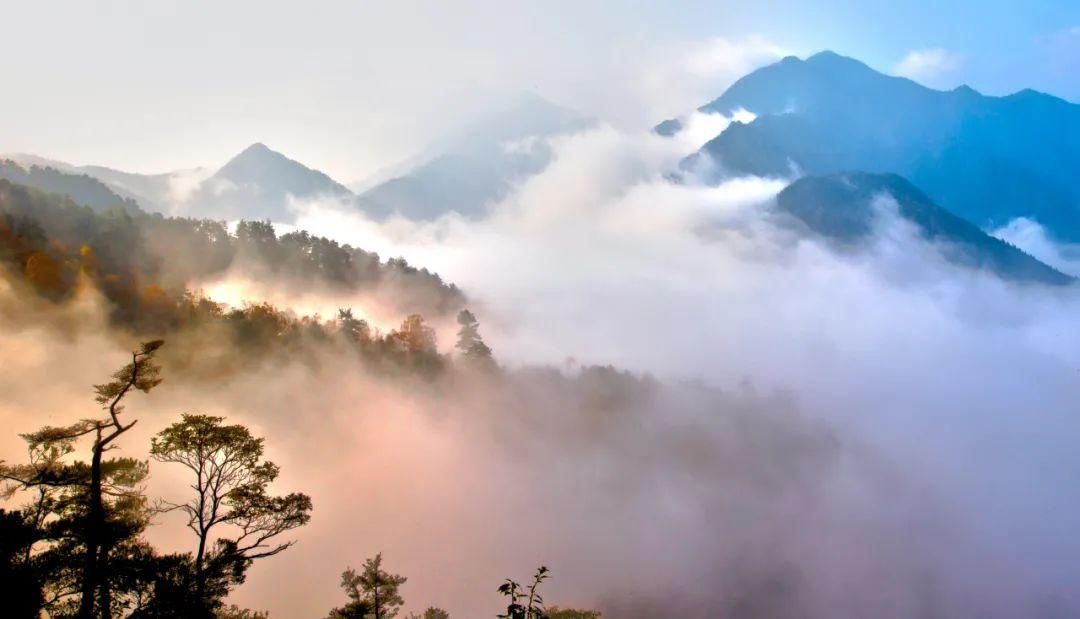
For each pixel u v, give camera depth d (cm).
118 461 1931
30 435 1858
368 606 2841
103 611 1752
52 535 1719
